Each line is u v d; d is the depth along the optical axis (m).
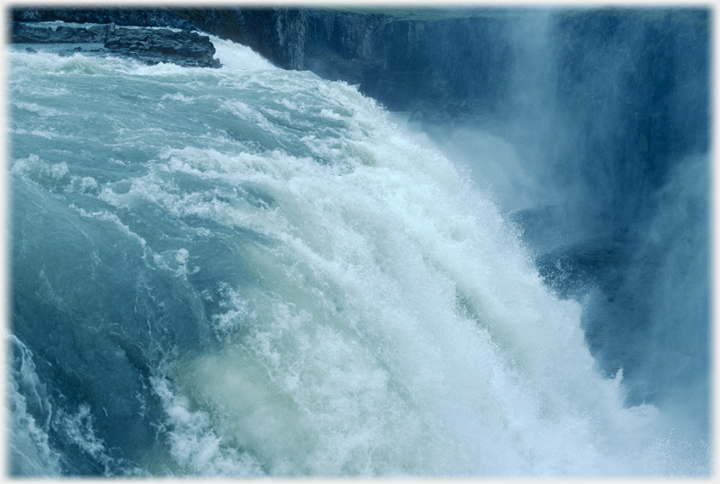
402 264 10.99
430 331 10.17
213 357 7.04
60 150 9.80
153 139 11.13
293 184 10.94
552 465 10.52
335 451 7.04
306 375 7.33
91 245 7.66
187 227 8.67
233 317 7.44
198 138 11.91
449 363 9.68
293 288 8.26
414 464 7.64
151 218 8.60
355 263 9.86
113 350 6.72
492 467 9.10
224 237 8.63
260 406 6.88
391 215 11.93
